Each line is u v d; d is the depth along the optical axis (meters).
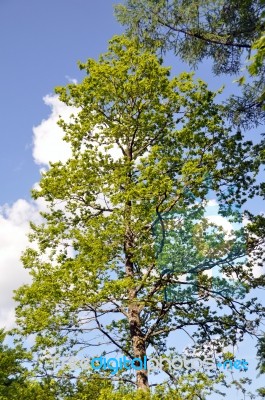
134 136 13.59
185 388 10.41
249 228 12.68
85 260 11.54
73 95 14.09
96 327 12.30
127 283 11.16
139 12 13.35
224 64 13.55
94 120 13.73
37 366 12.21
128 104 13.72
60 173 13.23
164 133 13.68
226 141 13.45
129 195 11.62
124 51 13.95
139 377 11.80
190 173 11.96
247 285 12.82
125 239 12.39
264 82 12.37
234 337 13.02
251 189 13.27
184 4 12.77
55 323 11.92
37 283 11.77
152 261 11.71
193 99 13.60
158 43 13.70
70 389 12.09
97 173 13.23
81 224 13.45
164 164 11.90
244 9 12.02
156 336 13.40
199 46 13.40
